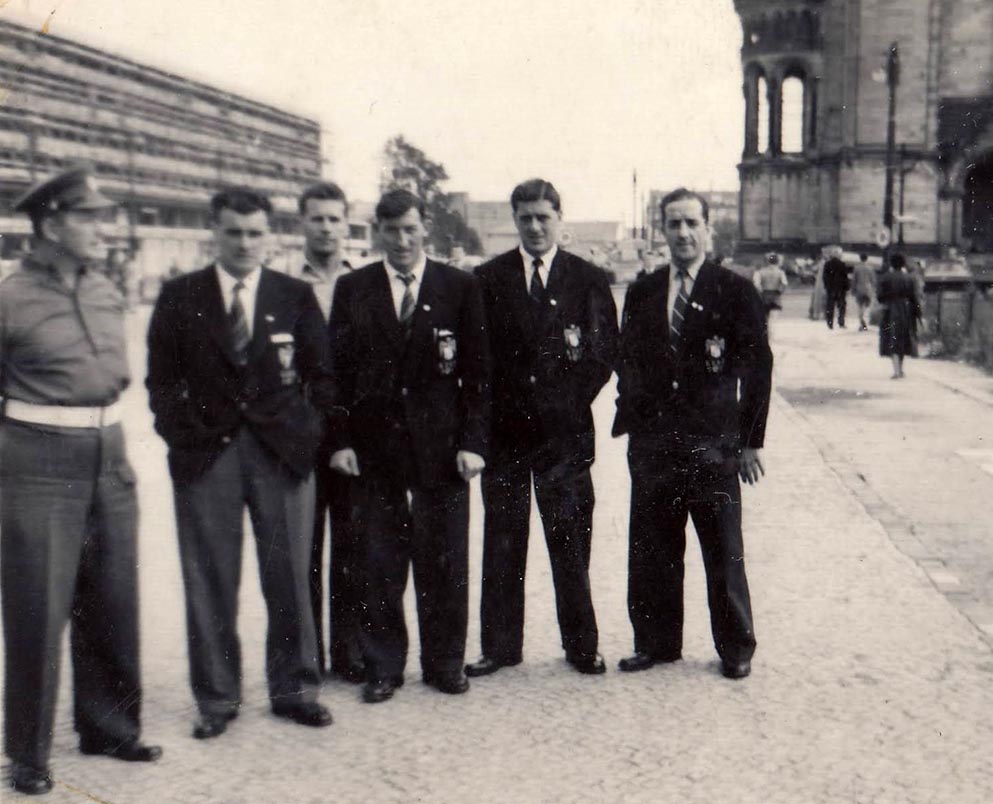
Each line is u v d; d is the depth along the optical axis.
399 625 4.70
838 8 52.34
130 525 4.07
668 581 4.99
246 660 5.07
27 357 3.82
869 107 51.28
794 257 51.12
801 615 5.73
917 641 5.34
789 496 8.54
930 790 3.85
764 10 53.00
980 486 8.98
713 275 4.86
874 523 7.68
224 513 4.30
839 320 27.05
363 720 4.46
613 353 4.90
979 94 50.16
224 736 4.32
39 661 3.87
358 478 4.65
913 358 19.61
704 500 4.84
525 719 4.46
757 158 53.66
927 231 50.69
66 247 3.86
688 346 4.84
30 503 3.84
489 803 3.77
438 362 4.61
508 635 5.02
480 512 7.96
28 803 3.79
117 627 4.07
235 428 4.28
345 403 4.63
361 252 5.30
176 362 4.27
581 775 3.97
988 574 6.48
